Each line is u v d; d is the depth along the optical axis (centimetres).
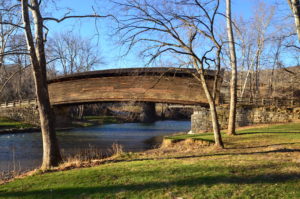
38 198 540
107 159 1050
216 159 825
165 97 2370
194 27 950
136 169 730
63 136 2550
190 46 982
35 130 3062
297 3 655
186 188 541
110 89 2645
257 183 549
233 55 1482
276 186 527
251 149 1008
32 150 1791
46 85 935
